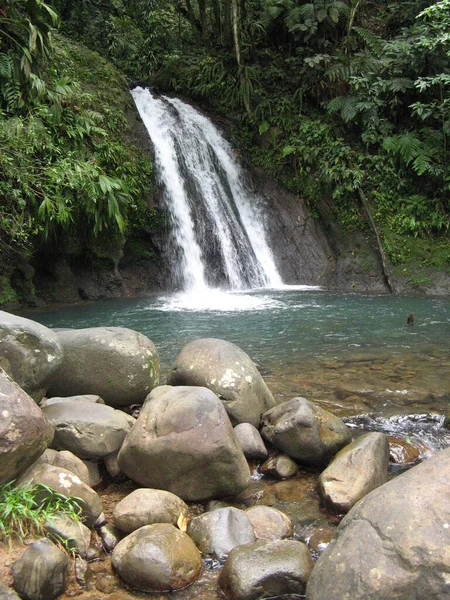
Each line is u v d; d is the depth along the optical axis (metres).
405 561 2.17
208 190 12.62
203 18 15.93
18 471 2.94
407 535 2.23
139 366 4.33
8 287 9.45
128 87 13.16
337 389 5.07
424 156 11.52
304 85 13.55
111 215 9.62
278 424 3.83
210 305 9.70
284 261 12.66
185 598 2.55
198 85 14.49
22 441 2.86
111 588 2.61
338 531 2.46
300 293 11.14
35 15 9.34
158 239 11.40
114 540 2.93
